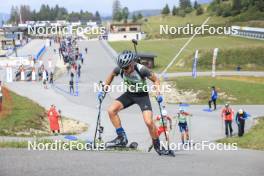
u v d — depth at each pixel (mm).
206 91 112875
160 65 190750
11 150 18734
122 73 18078
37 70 161000
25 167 14664
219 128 67188
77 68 158875
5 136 51812
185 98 109625
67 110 88062
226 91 112000
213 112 87812
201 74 160500
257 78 146750
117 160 16984
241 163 18766
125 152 20562
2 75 154125
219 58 196125
